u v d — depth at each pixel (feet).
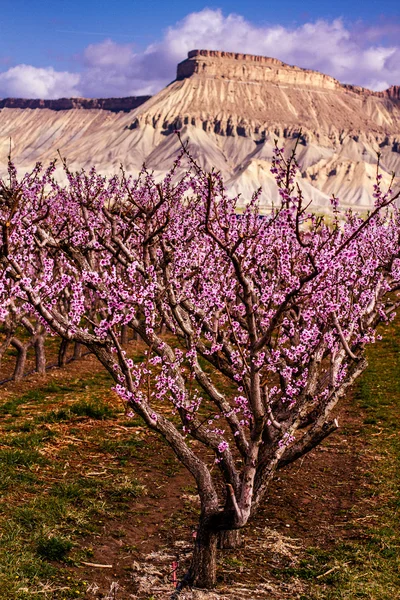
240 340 37.01
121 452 46.24
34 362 80.59
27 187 45.34
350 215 42.57
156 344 28.96
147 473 42.57
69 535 30.89
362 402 66.54
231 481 30.09
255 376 25.40
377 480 43.50
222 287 36.19
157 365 74.90
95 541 31.35
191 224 45.47
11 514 32.30
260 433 25.68
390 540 33.58
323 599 27.25
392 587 28.60
